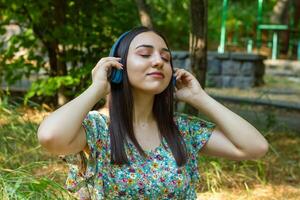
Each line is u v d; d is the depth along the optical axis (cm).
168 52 241
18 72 795
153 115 246
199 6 532
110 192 234
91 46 750
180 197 239
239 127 246
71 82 694
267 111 866
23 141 521
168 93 247
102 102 360
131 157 234
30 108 727
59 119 220
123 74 237
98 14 742
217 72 1209
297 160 566
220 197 447
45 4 708
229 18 1834
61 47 767
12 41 754
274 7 1878
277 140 651
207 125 255
